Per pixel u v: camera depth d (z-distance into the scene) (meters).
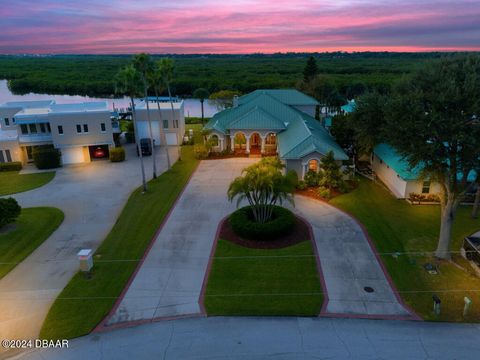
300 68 177.62
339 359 14.95
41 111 46.41
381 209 29.44
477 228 25.95
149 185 36.16
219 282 20.23
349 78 119.25
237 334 16.44
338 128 41.69
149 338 16.28
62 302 18.81
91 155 46.97
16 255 23.58
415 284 19.91
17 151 43.19
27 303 18.83
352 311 17.88
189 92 124.88
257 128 43.81
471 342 15.87
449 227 21.81
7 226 27.62
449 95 18.88
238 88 115.38
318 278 20.47
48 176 39.78
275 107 47.28
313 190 33.38
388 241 24.38
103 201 32.53
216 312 17.88
